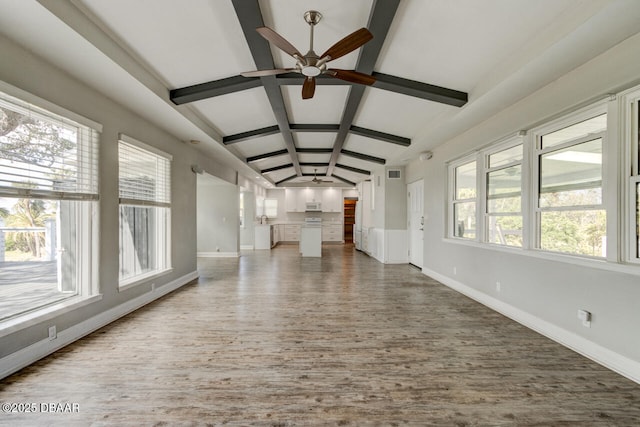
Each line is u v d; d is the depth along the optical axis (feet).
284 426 5.26
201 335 9.17
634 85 6.70
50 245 8.61
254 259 25.40
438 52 8.83
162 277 13.74
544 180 9.55
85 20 6.85
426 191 18.49
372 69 9.66
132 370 7.07
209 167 19.47
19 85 6.97
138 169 12.08
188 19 7.50
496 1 6.68
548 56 7.36
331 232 39.75
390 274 18.88
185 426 5.24
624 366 6.83
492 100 10.10
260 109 14.07
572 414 5.57
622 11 5.74
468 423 5.35
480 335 9.20
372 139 18.35
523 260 10.09
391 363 7.47
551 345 8.46
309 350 8.18
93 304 9.40
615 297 7.04
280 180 36.70
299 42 8.78
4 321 7.02
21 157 7.38
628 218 6.95
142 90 9.47
